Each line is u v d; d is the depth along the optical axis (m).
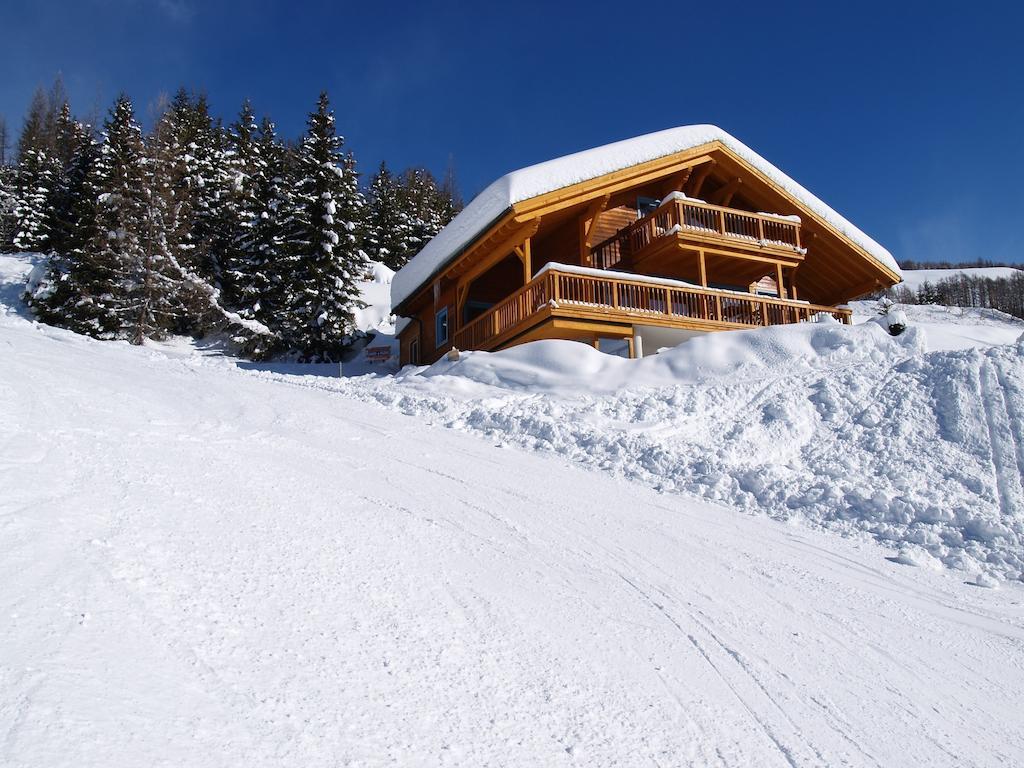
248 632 3.41
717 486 8.76
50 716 2.41
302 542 4.77
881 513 8.04
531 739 3.10
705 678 4.09
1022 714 4.29
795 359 13.45
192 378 12.66
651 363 14.23
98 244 28.00
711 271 23.41
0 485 4.61
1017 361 10.73
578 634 4.32
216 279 33.44
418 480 7.28
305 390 13.20
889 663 4.73
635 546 6.30
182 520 4.70
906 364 11.77
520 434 10.77
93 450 6.04
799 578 6.14
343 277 29.20
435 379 14.83
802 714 3.89
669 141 20.77
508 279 23.53
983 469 8.92
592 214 20.14
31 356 11.87
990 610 5.92
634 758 3.14
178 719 2.60
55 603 3.21
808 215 23.33
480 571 5.02
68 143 46.47
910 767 3.55
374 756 2.70
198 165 35.62
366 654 3.48
